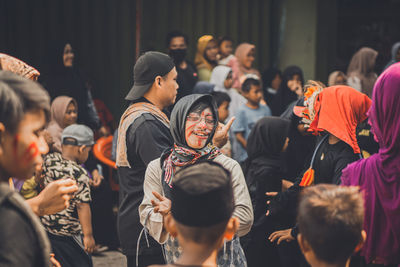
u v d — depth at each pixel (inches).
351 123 148.4
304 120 158.4
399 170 125.4
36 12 374.6
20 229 77.9
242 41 416.5
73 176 180.7
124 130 153.5
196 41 407.2
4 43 370.9
